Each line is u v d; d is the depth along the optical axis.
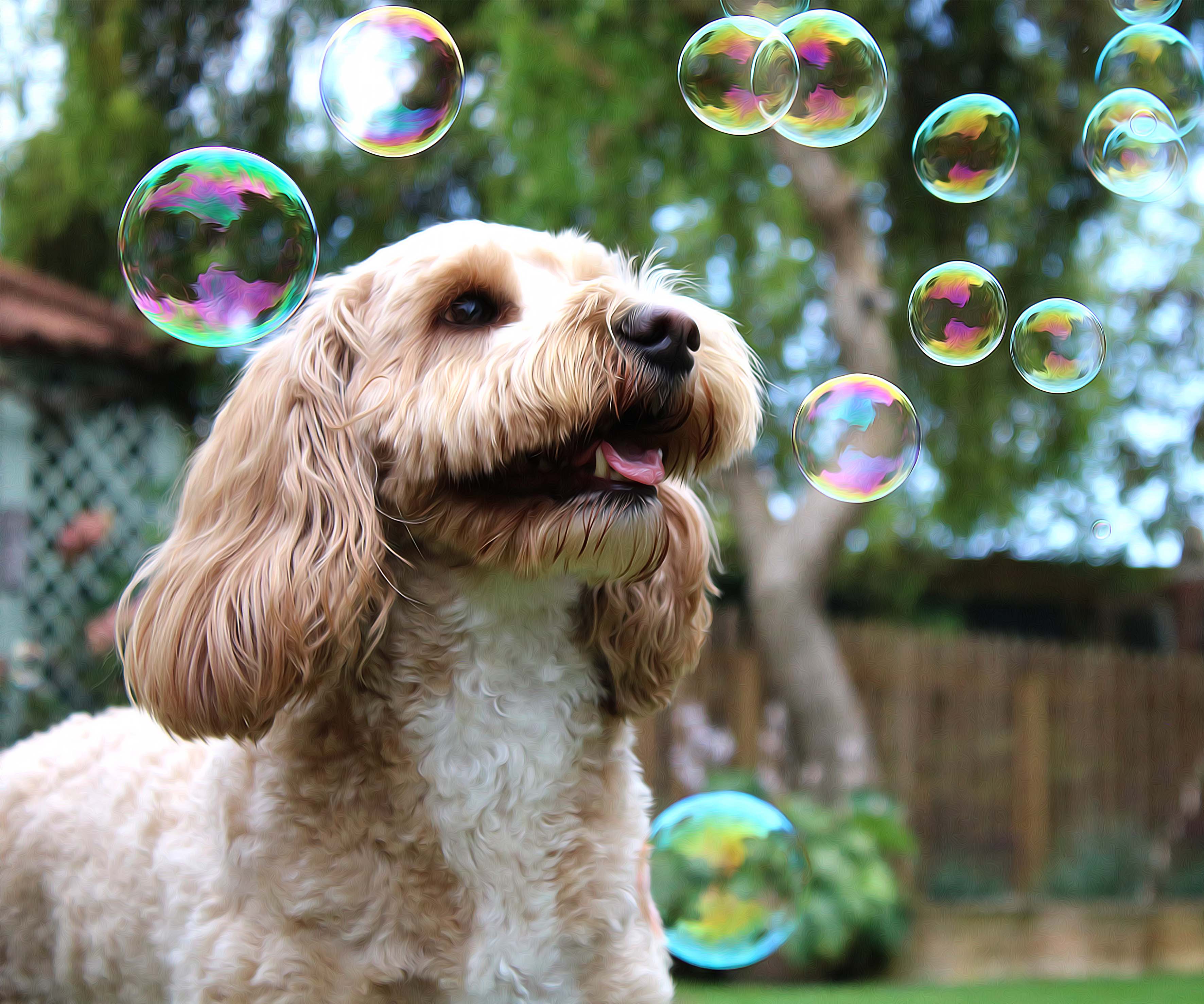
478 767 2.32
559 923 2.31
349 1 8.58
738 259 9.09
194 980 2.20
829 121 3.43
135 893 2.48
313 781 2.27
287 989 2.14
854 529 9.05
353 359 2.55
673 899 2.84
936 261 9.11
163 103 8.90
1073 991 6.29
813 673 7.71
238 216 2.67
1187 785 9.18
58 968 2.73
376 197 9.18
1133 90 3.61
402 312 2.51
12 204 9.54
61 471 8.05
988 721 8.62
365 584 2.30
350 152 9.06
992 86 8.70
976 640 8.68
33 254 9.85
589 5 7.80
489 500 2.34
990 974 7.28
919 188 8.89
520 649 2.39
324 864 2.23
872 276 7.84
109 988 2.56
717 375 2.48
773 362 9.73
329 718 2.31
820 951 6.49
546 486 2.38
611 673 2.58
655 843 2.87
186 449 8.53
